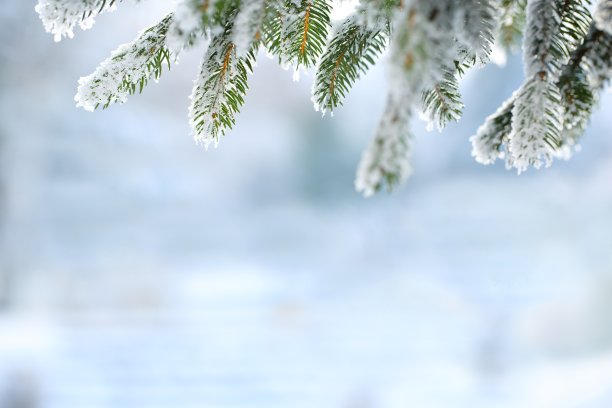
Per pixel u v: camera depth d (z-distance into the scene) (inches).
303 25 59.0
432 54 50.9
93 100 57.3
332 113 60.1
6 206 759.7
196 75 58.2
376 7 55.5
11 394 340.2
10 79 765.3
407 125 50.1
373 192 49.9
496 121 59.8
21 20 741.3
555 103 57.1
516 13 62.0
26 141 785.6
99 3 55.7
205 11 53.2
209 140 58.2
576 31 58.6
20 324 593.3
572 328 419.2
